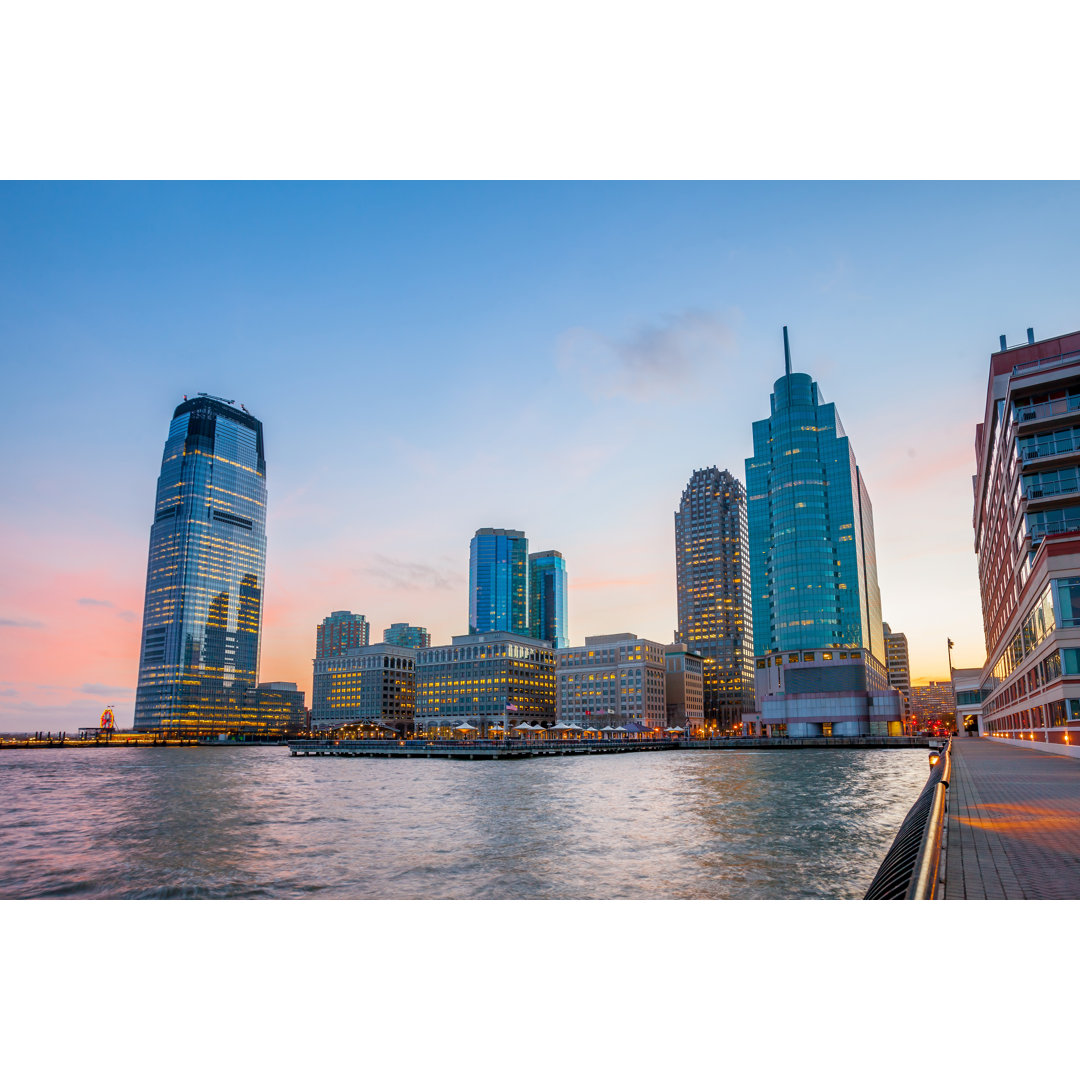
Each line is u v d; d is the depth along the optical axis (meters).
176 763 135.62
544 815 44.44
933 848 11.38
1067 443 60.16
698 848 32.03
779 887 24.75
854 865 28.05
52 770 110.31
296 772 101.62
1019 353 69.50
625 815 43.72
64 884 27.78
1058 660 50.28
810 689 190.12
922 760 109.19
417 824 41.34
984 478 94.50
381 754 149.62
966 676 177.88
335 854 32.31
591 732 191.25
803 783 66.38
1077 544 49.25
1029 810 20.31
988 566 105.56
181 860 31.72
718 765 103.00
